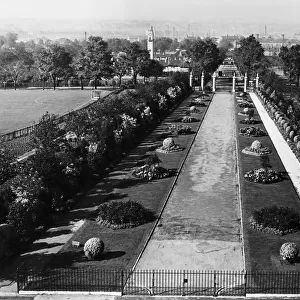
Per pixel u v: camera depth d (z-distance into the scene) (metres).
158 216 53.41
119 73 183.50
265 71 196.25
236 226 50.81
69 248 45.59
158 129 104.75
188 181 66.69
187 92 164.88
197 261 43.00
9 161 59.38
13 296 37.47
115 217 50.84
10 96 165.25
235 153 82.31
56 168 58.16
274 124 110.12
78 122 77.12
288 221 49.12
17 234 46.41
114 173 70.81
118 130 82.12
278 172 69.06
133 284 38.84
